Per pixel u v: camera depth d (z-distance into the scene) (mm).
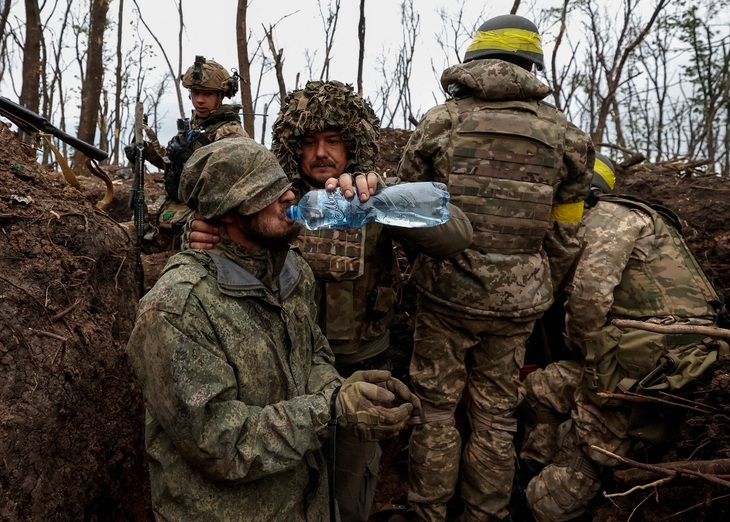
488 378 2553
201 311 1439
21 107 2373
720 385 2246
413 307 3672
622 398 2379
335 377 1729
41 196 2324
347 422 1521
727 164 9422
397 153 4473
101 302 2312
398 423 1528
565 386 2893
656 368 2377
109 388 2176
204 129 3691
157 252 3992
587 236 2602
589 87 10359
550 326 3602
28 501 1651
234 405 1451
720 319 3078
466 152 2320
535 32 2545
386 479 3373
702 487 2145
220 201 1461
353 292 2193
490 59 2479
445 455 2516
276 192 1486
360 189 1661
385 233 2229
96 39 6746
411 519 2961
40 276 2023
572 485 2654
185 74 3660
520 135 2295
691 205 3908
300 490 1664
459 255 2342
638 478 2205
